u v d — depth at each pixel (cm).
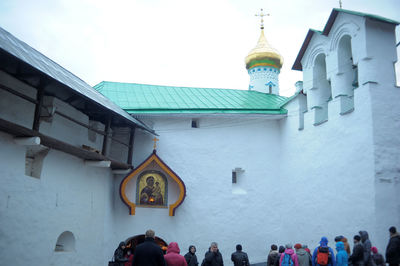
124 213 1738
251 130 1975
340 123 1545
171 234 1747
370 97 1388
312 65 1784
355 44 1484
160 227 1745
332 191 1558
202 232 1786
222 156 1900
